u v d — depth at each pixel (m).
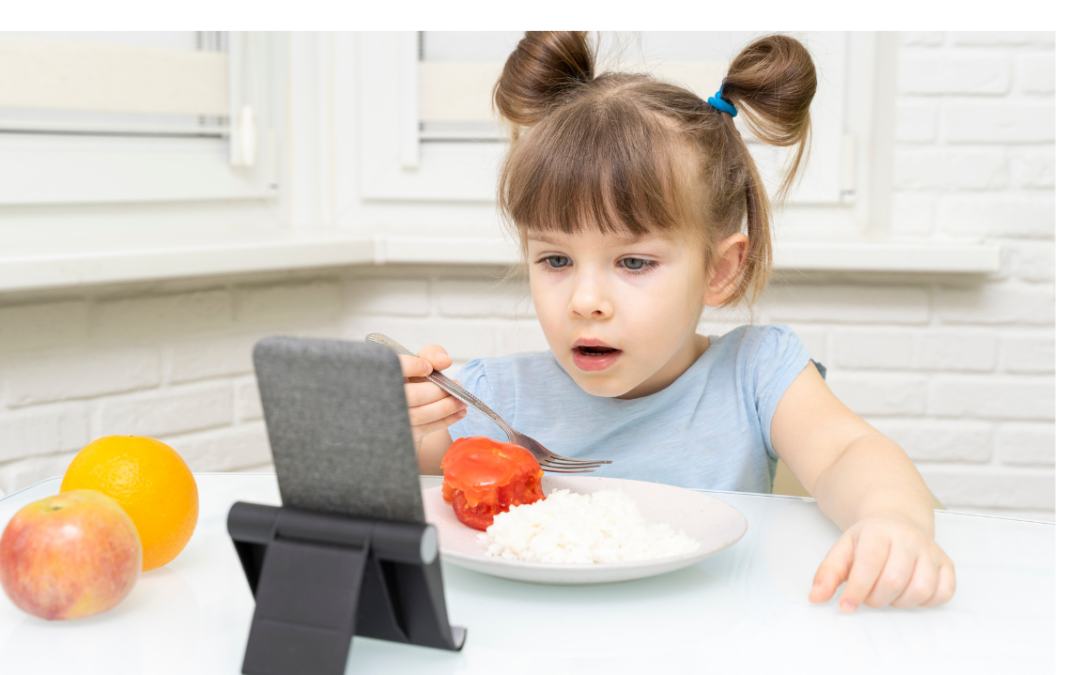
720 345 1.10
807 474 0.90
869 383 1.75
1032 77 1.67
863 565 0.53
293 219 1.89
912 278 1.72
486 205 1.88
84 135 1.55
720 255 1.00
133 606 0.53
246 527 0.44
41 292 1.41
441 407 0.85
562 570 0.52
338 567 0.43
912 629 0.51
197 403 1.63
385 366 0.40
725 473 1.03
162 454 0.58
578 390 1.10
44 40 1.47
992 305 1.72
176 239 1.58
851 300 1.73
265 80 1.79
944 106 1.70
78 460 0.58
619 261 0.88
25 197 1.47
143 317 1.55
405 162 1.87
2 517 0.69
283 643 0.43
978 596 0.56
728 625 0.51
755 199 1.05
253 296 1.70
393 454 0.41
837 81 1.76
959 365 1.74
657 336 0.89
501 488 0.65
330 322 1.83
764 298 1.64
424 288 1.81
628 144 0.87
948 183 1.72
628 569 0.52
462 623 0.50
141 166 1.62
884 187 1.78
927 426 1.75
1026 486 1.76
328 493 0.44
